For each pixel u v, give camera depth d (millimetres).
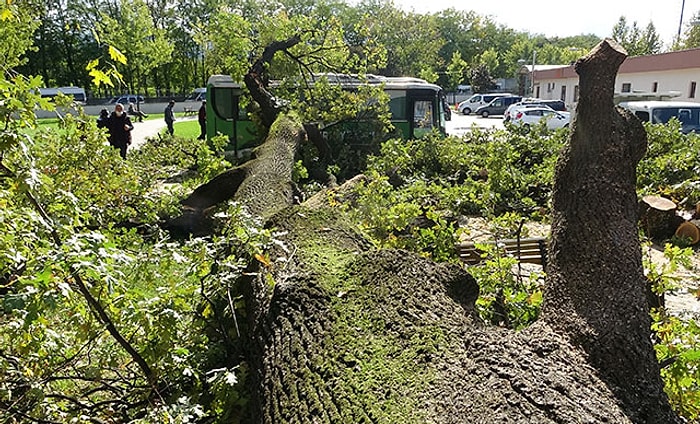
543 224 9062
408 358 2176
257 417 2455
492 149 10656
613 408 1953
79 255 1819
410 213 4711
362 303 2654
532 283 4141
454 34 80062
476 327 2447
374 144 12992
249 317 3213
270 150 7992
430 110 14883
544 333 2539
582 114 3186
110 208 4660
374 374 2105
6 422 2195
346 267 3041
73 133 4531
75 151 4461
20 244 1942
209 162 8367
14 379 2295
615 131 3115
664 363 2793
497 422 1753
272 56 11805
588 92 3182
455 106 56906
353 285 2852
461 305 2701
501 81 76000
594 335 2465
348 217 4371
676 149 11148
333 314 2615
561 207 3082
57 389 2773
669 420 2340
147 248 2943
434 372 2055
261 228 2992
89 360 2697
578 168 3070
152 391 2697
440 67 70188
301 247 3473
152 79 56438
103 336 2861
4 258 1886
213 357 3010
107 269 1945
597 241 2809
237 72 11852
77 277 2062
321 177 10695
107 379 2805
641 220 8234
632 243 2857
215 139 10695
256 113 11953
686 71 26406
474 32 80625
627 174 3088
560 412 1812
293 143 8828
